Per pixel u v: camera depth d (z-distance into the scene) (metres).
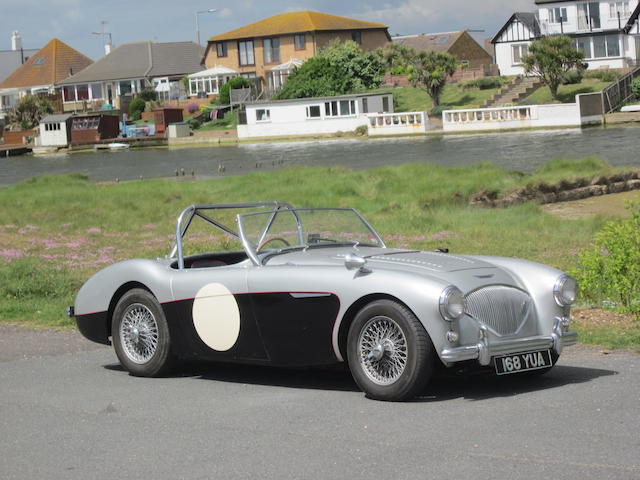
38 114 102.19
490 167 31.72
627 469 4.85
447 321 6.32
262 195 28.09
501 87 73.38
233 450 5.55
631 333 8.94
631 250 9.92
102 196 29.27
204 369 8.26
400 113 67.75
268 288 7.10
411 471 4.99
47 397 7.25
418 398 6.69
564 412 6.08
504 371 6.62
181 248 7.99
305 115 74.06
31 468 5.41
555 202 26.61
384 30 99.88
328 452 5.41
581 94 60.62
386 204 25.66
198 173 47.97
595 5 77.25
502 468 4.96
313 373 7.81
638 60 74.50
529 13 82.62
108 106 103.50
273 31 96.56
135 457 5.52
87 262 16.95
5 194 31.58
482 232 19.78
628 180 28.44
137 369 7.99
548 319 6.94
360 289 6.62
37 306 12.20
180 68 110.06
